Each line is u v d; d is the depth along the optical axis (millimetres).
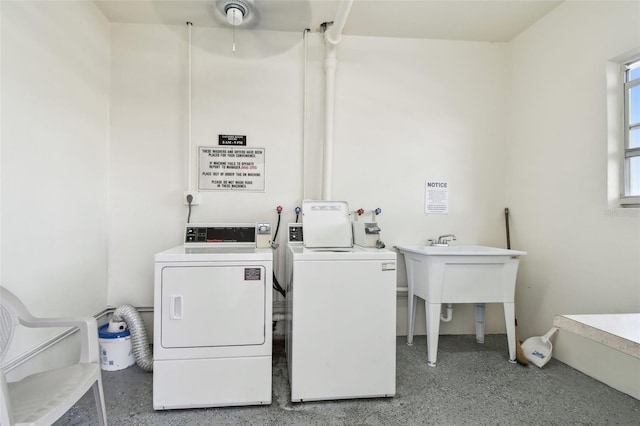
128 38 2393
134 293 2391
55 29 1772
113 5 2191
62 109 1838
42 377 1195
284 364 2121
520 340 2549
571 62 2150
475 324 2652
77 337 1948
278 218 2520
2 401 888
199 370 1591
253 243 2166
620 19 1854
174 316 1575
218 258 1608
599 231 1962
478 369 2057
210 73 2469
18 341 1498
